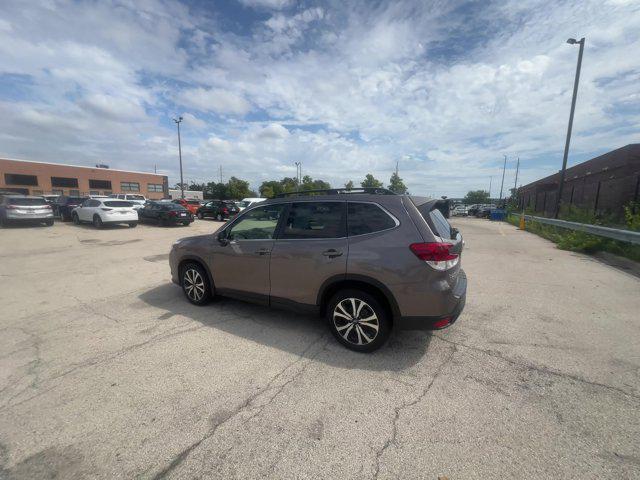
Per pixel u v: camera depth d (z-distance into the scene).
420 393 2.57
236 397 2.53
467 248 10.25
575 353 3.21
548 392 2.58
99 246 10.18
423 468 1.87
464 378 2.78
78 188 47.22
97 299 4.93
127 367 2.96
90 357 3.15
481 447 2.02
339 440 2.08
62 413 2.34
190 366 2.98
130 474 1.83
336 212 3.37
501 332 3.71
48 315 4.27
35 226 15.62
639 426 2.18
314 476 1.82
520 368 2.94
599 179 18.45
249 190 62.78
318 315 3.48
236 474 1.83
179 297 5.02
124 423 2.24
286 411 2.36
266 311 4.36
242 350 3.29
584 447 2.01
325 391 2.60
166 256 8.55
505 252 9.42
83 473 1.84
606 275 6.45
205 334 3.66
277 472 1.85
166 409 2.38
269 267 3.68
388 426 2.21
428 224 3.04
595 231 9.54
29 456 1.95
